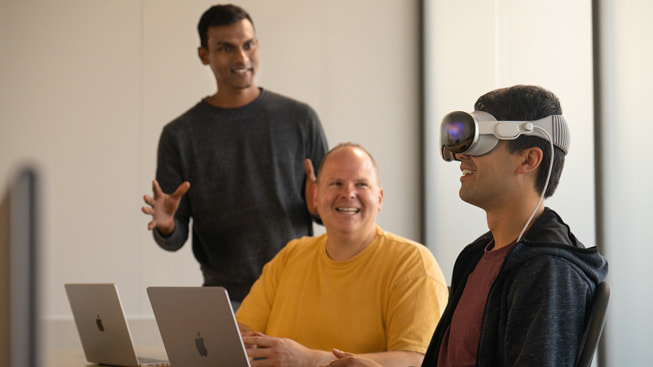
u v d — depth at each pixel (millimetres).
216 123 3523
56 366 2135
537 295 1097
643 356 3139
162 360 2143
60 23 4738
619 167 3354
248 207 3475
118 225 4758
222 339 1659
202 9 4934
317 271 2146
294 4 5090
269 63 5031
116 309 2061
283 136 3527
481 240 1410
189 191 3514
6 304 292
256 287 2336
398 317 1939
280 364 1804
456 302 1371
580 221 3604
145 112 4828
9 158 4629
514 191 1257
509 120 1257
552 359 1039
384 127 5188
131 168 4793
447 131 1273
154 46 4852
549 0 3967
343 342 2006
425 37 5219
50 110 4703
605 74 3479
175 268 4824
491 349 1179
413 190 5203
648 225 3152
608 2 3469
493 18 4500
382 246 2082
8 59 4668
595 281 1158
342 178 2084
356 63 5172
